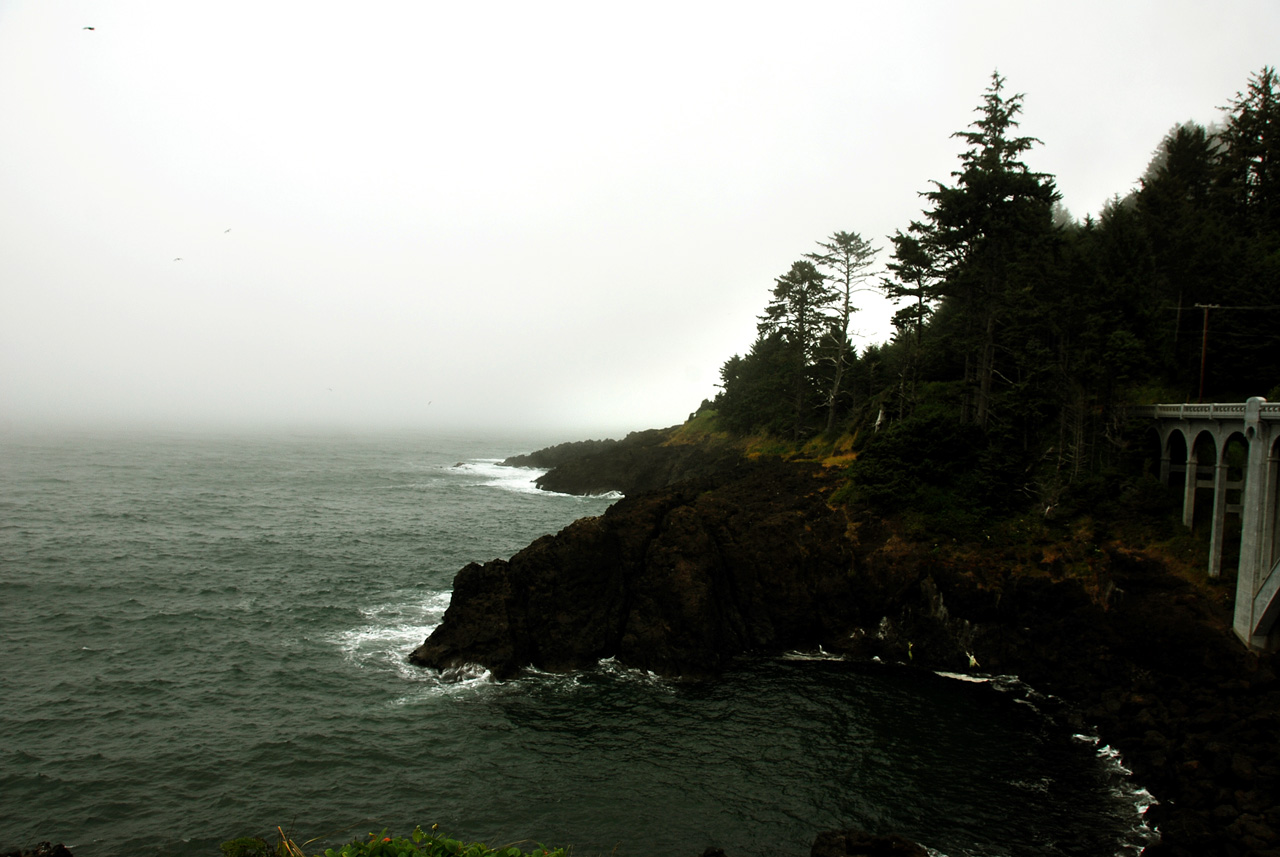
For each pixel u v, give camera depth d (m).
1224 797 22.75
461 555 60.31
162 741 27.80
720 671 36.66
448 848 12.38
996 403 48.94
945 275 50.38
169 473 117.06
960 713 31.81
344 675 34.62
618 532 40.38
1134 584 34.91
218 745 27.62
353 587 49.47
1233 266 47.44
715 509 44.25
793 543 42.25
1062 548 38.62
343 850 12.36
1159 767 25.38
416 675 34.81
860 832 21.00
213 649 37.22
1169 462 39.44
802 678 35.94
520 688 33.88
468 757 27.38
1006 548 39.75
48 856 20.06
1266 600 28.84
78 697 31.19
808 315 74.19
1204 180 70.75
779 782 25.97
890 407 56.81
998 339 50.88
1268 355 42.50
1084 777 26.44
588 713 31.39
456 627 36.81
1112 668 33.25
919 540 41.41
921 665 38.03
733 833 22.98
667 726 30.27
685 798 24.89
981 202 47.50
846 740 29.14
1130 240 51.44
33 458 136.38
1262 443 29.42
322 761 26.72
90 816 22.95
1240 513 35.03
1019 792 25.41
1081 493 40.41
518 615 37.31
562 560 38.47
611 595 38.94
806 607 40.69
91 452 157.75
